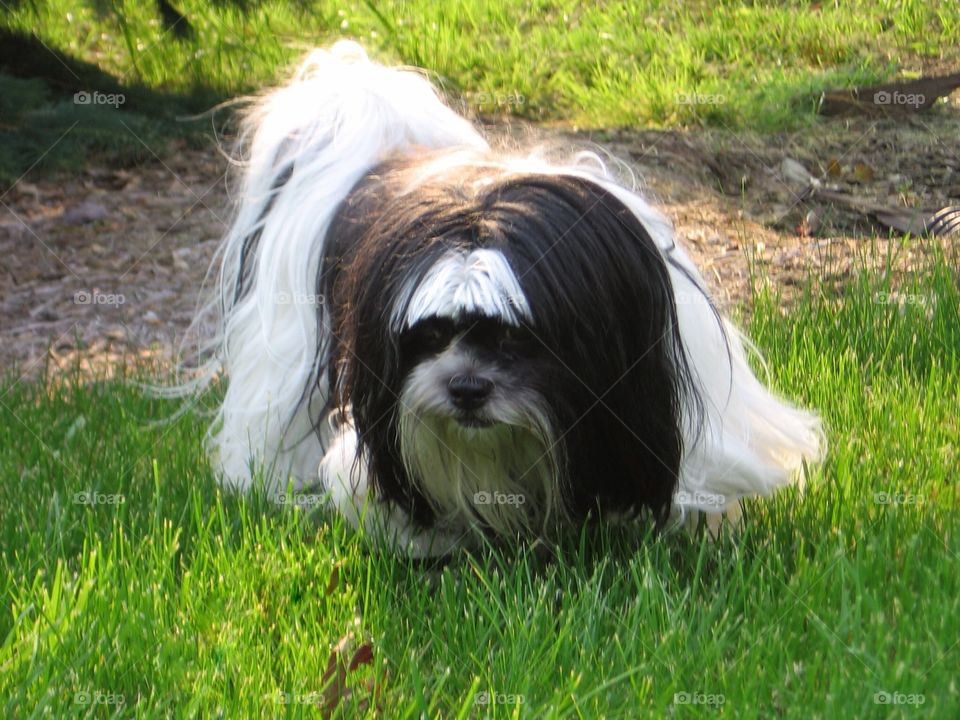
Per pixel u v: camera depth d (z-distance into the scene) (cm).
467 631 388
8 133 983
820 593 389
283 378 485
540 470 411
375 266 389
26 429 589
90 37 1179
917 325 628
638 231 396
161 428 580
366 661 373
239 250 559
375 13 1238
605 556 418
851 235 820
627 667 360
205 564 421
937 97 1020
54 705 346
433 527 442
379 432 405
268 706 352
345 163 493
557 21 1283
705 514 449
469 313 370
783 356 607
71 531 466
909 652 343
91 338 753
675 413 412
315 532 458
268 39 1190
